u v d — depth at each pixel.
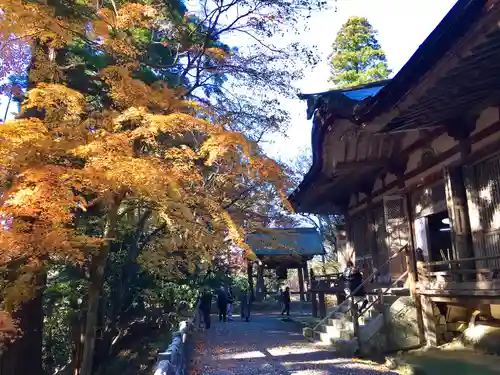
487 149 8.98
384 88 7.26
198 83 11.87
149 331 19.19
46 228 5.70
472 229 9.54
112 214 7.44
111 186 5.74
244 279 35.88
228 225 6.60
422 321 10.75
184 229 8.12
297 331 16.50
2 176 5.63
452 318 10.67
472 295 8.29
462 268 9.61
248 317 21.61
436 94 7.46
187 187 7.21
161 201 6.39
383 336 10.57
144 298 19.20
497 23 5.08
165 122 6.26
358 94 9.56
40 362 11.53
